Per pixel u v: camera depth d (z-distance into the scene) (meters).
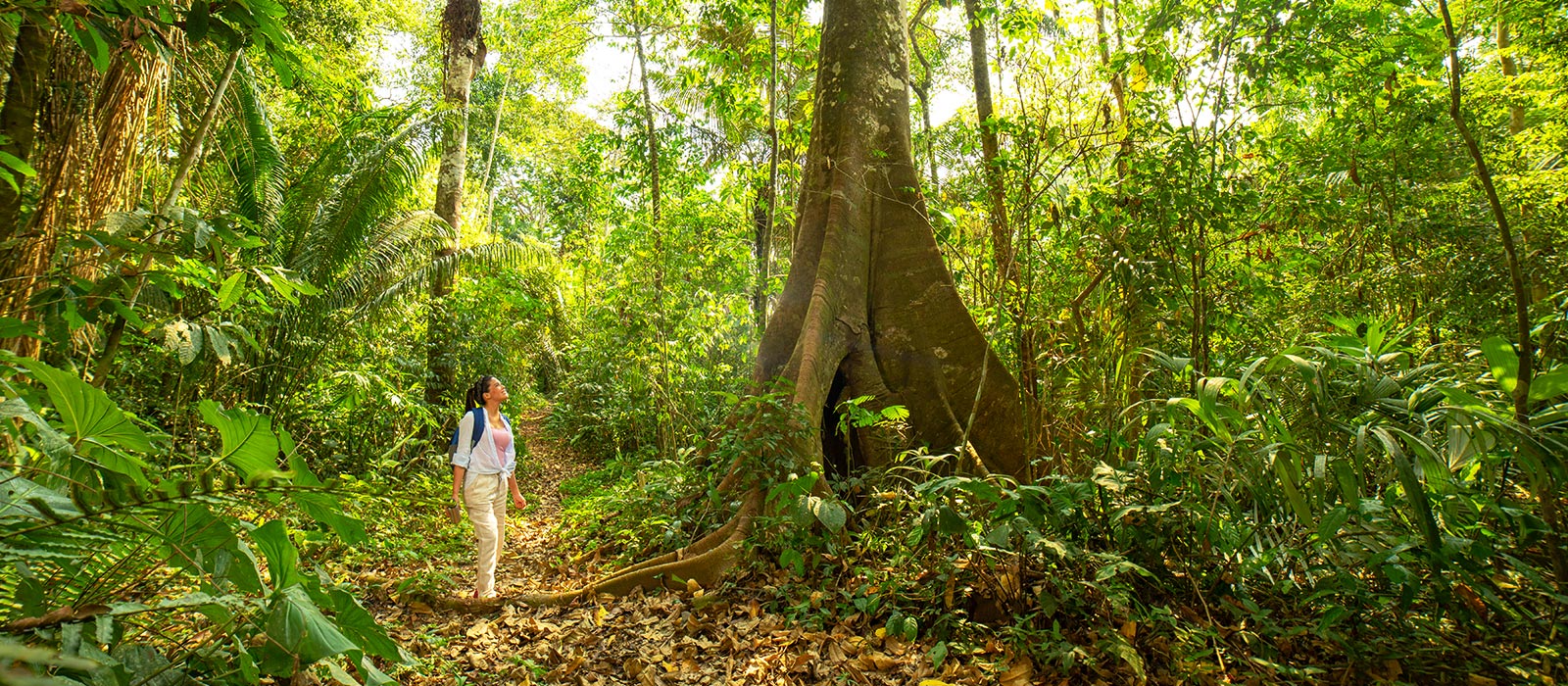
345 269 8.12
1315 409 2.91
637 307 10.47
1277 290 5.49
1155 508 2.97
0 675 1.07
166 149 3.82
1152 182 4.54
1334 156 6.01
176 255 2.77
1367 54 5.74
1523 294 2.67
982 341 5.84
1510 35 8.25
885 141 6.53
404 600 4.25
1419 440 2.59
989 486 3.08
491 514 4.50
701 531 5.07
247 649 1.70
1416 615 3.00
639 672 3.25
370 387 7.07
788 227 14.09
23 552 1.47
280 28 2.23
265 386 6.80
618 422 10.95
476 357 10.05
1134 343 4.70
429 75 17.22
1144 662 2.87
